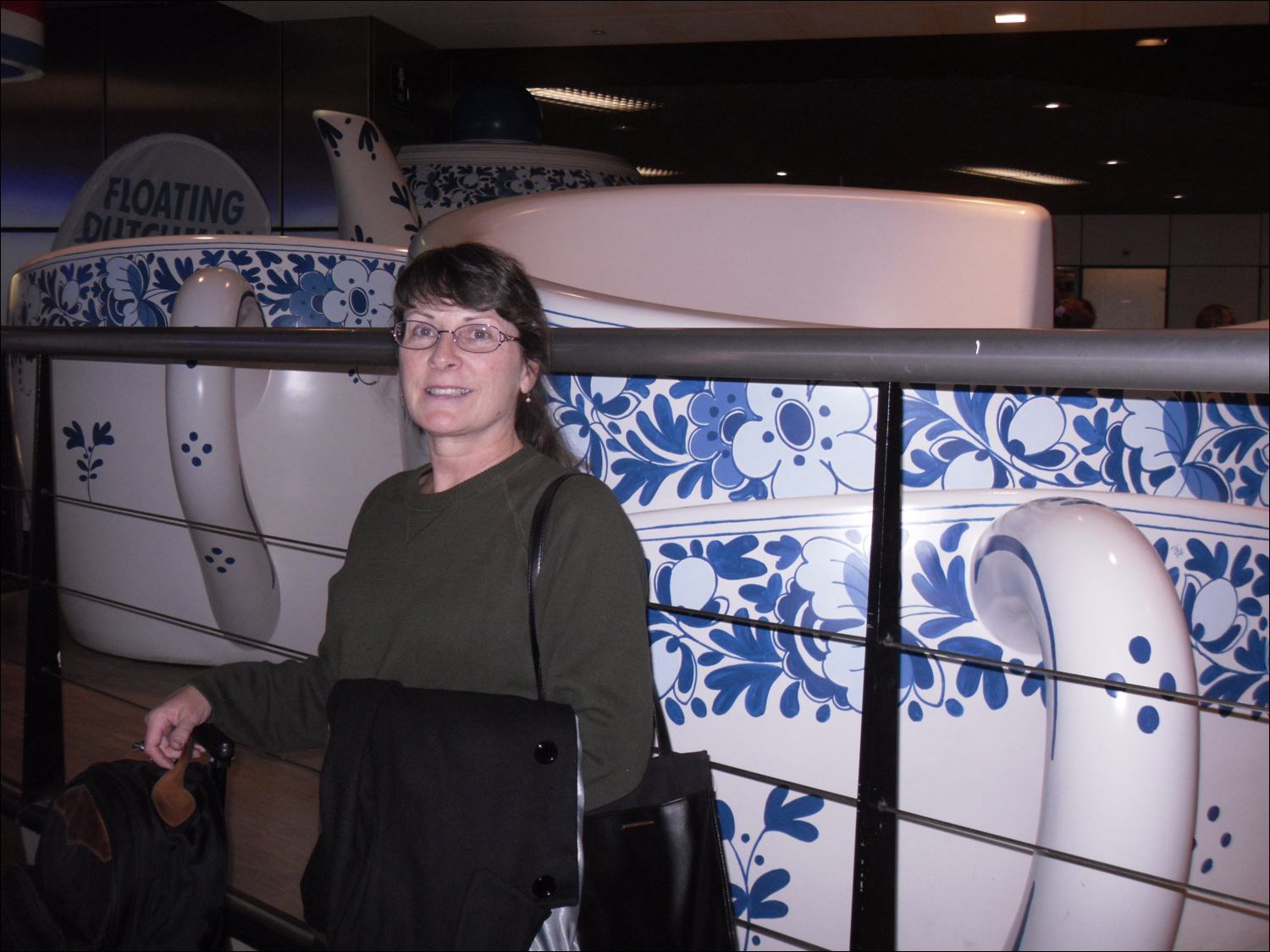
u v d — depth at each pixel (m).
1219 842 0.78
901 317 1.70
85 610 1.90
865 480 0.78
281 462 1.70
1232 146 6.59
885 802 0.70
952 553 0.76
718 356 0.70
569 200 1.64
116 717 1.60
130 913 0.82
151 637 1.84
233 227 2.43
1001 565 0.69
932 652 0.66
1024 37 4.82
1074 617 0.59
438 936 0.69
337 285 1.77
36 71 2.75
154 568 1.80
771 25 4.58
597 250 1.65
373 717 0.72
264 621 1.70
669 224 1.69
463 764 0.69
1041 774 0.76
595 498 0.74
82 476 1.82
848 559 0.78
